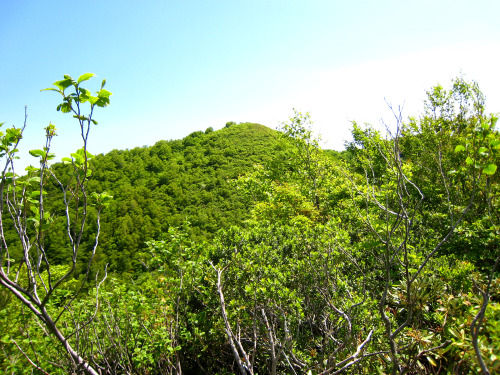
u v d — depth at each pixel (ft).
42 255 6.48
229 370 15.47
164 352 12.38
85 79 6.04
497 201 16.67
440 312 12.19
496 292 11.73
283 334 12.56
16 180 6.44
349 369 10.41
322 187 45.62
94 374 7.55
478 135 7.80
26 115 6.39
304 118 50.03
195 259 17.30
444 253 20.18
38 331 12.22
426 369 10.92
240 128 314.55
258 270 13.15
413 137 38.93
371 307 13.06
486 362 7.80
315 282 13.78
